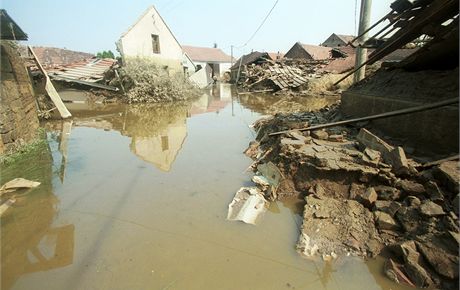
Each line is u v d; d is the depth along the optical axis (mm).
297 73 21078
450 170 3098
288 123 6191
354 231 3045
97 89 15391
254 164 5363
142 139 7887
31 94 8914
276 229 3404
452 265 2293
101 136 8203
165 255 2975
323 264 2771
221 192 4398
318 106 12820
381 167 3666
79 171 5320
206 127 9180
